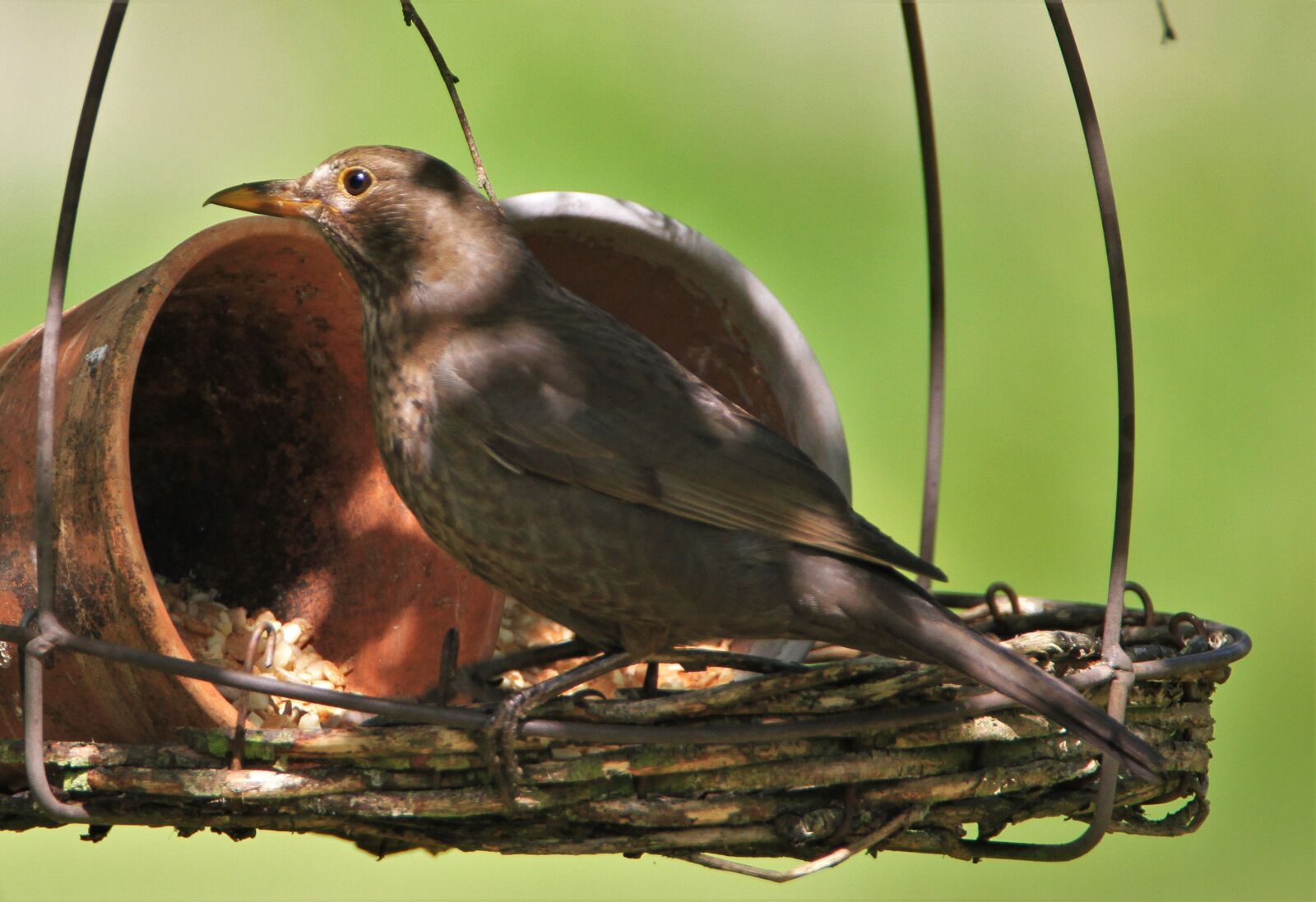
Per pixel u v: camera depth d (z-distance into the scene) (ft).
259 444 27.30
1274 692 41.70
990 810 22.09
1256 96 46.60
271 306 26.07
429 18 42.86
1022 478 42.22
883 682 20.63
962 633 21.07
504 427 22.31
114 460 20.51
